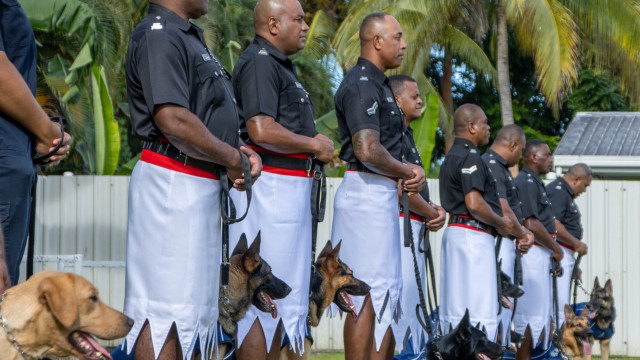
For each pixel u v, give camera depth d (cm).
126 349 432
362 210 609
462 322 662
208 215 420
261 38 534
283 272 520
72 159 2142
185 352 405
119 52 2212
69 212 1243
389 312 611
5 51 387
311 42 2812
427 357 672
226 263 452
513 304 923
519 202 903
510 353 1019
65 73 1731
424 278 796
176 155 412
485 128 777
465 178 750
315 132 549
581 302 1286
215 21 2622
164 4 421
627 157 1864
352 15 2427
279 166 523
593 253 1338
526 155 994
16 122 376
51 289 350
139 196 414
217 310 432
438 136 3183
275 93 513
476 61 2567
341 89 611
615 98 3241
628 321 1320
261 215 520
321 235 1281
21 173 370
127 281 416
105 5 2086
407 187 612
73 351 368
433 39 2370
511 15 2219
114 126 1491
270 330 519
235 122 439
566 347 1078
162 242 406
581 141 2125
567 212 1130
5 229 365
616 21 2202
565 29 2141
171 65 399
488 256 762
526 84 3319
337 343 1269
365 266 608
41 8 1405
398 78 753
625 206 1334
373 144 576
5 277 350
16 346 352
